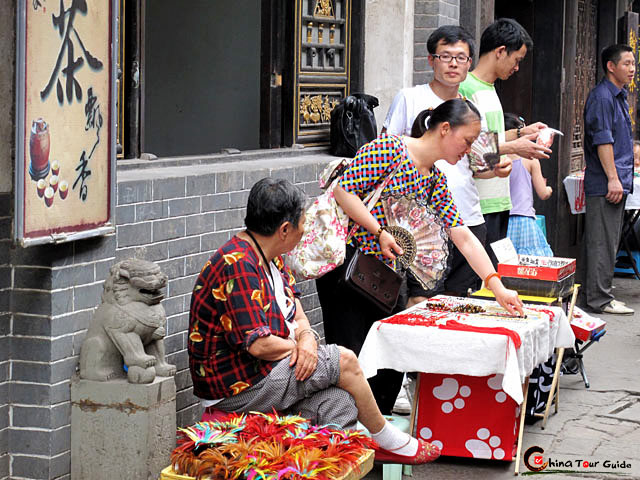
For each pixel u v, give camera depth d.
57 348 4.22
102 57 4.28
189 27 8.16
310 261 4.95
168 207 5.04
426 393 5.23
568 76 11.20
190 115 8.23
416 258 5.15
